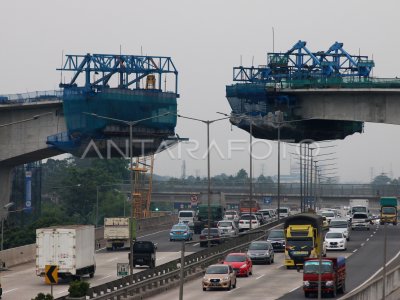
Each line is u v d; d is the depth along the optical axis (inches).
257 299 3289.9
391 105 6909.5
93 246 4052.7
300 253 4227.4
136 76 7160.4
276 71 7578.7
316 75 7485.2
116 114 6899.6
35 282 3907.5
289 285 3681.1
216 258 4522.6
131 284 3454.7
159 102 7091.5
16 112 6879.9
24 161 7249.0
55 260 3816.4
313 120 7603.4
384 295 3270.2
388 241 5492.1
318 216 4365.2
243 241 5265.8
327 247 4938.5
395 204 7106.3
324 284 3277.6
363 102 7003.0
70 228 3836.1
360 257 4630.9
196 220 7017.7
